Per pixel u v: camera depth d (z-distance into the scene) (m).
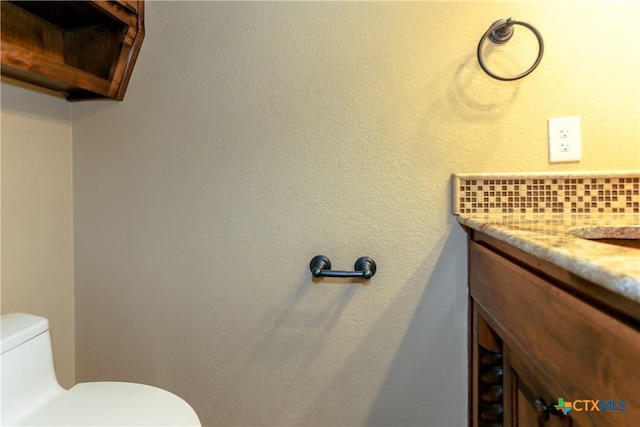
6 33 0.85
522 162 0.91
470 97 0.92
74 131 1.07
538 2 0.89
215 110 1.00
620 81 0.87
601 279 0.37
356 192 0.96
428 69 0.93
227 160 1.00
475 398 0.89
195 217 1.03
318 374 1.00
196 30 1.00
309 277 0.99
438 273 0.95
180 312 1.05
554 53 0.89
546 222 0.80
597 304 0.41
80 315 1.10
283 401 1.02
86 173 1.07
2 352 0.72
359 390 0.99
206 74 1.00
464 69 0.92
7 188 0.91
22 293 0.95
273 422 1.03
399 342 0.97
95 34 0.99
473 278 0.89
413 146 0.94
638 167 0.87
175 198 1.03
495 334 0.84
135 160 1.04
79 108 1.06
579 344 0.44
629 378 0.36
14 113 0.92
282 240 0.99
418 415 0.98
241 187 1.00
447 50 0.92
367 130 0.95
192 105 1.01
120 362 1.08
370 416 0.99
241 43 0.98
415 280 0.96
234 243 1.01
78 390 0.82
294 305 1.00
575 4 0.88
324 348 1.00
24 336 0.76
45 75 0.84
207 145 1.01
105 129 1.05
